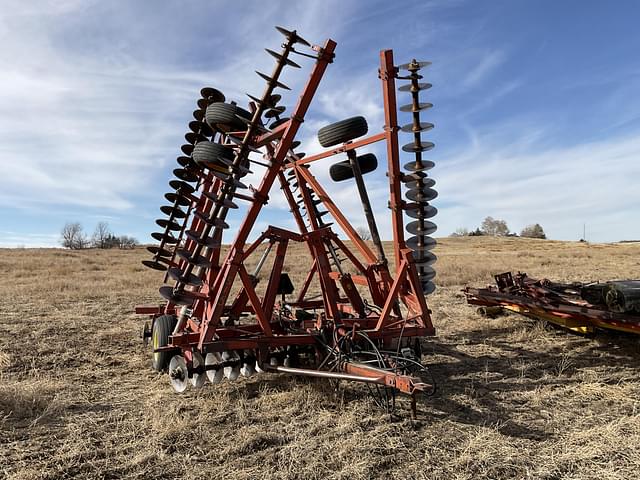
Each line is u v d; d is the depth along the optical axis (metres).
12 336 8.22
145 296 13.75
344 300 7.60
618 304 6.14
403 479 3.41
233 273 5.14
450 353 6.98
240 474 3.48
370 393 5.04
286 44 4.80
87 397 5.24
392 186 5.75
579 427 4.24
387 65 5.65
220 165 5.25
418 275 5.84
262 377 5.88
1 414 4.52
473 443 3.88
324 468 3.57
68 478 3.45
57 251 49.03
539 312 7.82
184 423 4.33
